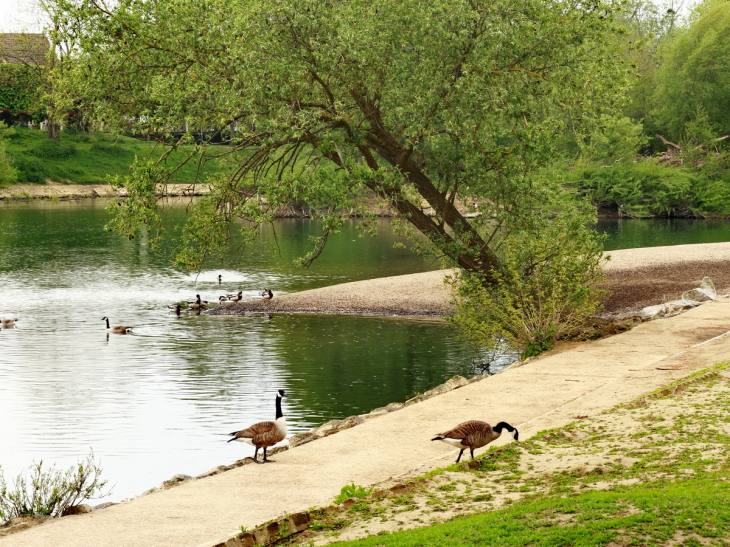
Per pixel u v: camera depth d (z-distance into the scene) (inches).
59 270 1879.9
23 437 676.7
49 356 1010.1
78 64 899.4
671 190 3304.6
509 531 295.9
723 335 780.0
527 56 907.4
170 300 1478.8
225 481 413.1
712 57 3398.1
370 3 900.0
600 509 307.3
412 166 967.6
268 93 841.5
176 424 716.7
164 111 879.1
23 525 355.6
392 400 798.5
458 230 953.5
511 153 922.1
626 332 850.8
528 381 637.3
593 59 919.0
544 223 917.8
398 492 370.3
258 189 885.2
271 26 821.2
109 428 703.1
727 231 2758.4
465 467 403.5
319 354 1024.9
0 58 4040.4
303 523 337.4
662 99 3533.5
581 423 476.7
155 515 361.1
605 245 2284.7
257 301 1432.1
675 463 375.2
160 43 891.4
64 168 4244.6
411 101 883.4
